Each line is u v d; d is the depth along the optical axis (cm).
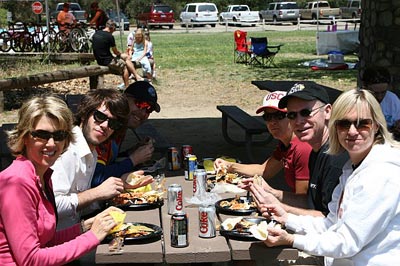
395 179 270
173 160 468
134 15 4931
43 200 283
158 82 1527
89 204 349
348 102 284
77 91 1360
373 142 286
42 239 279
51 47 1923
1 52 1955
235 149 826
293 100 343
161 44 2809
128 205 364
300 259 414
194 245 298
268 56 1920
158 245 298
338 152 305
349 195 282
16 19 3694
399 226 275
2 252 267
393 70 993
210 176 439
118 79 1570
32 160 282
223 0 5550
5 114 1070
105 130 361
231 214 350
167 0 5238
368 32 1041
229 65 1928
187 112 1129
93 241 286
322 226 314
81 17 3142
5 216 265
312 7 4216
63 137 282
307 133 343
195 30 3934
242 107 1171
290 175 385
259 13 4434
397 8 979
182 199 368
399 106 550
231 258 292
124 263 295
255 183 369
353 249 274
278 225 307
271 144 859
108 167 411
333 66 1766
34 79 903
